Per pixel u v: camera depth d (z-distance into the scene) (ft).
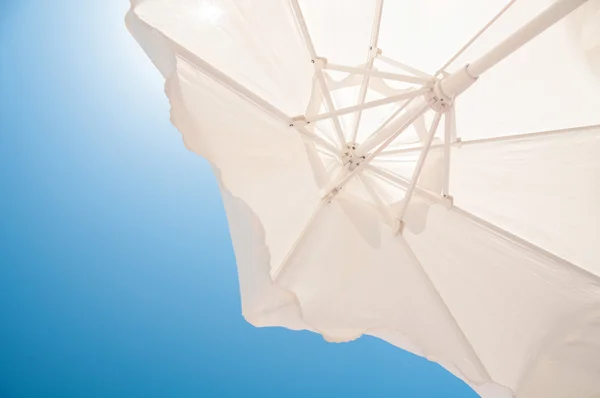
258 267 6.15
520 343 7.65
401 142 9.07
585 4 7.50
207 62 6.81
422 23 8.09
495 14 7.85
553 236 7.89
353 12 7.61
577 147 7.86
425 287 7.99
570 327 7.67
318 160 8.76
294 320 6.97
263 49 7.38
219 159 6.53
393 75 7.31
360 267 8.18
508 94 8.24
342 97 8.73
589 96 7.78
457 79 6.51
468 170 8.56
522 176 8.20
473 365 7.20
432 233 8.45
